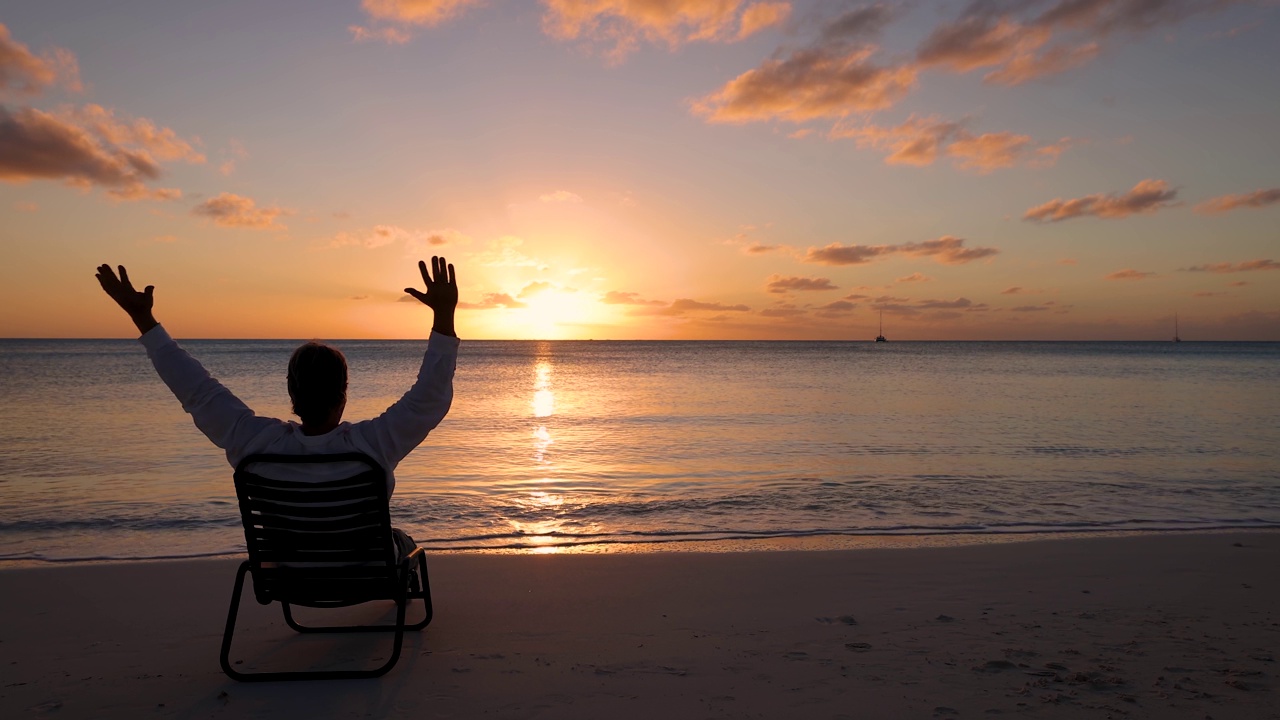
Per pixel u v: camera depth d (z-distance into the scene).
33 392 27.56
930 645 4.02
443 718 3.01
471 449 14.23
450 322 3.15
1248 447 14.50
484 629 4.29
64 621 4.53
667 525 8.21
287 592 3.41
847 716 3.04
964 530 7.96
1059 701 3.20
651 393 30.28
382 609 4.75
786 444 14.95
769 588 5.33
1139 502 9.45
